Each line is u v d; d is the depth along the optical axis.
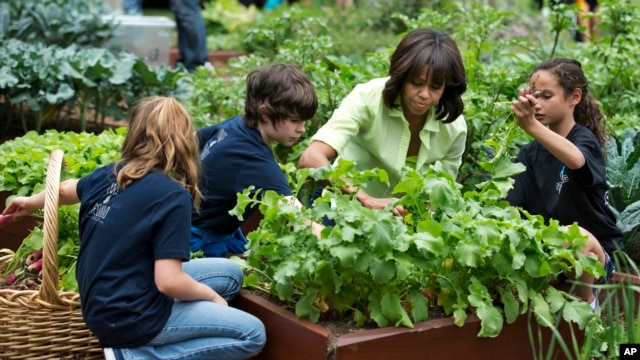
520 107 3.70
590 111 4.27
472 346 3.35
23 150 4.71
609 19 6.38
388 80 3.99
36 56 6.59
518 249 3.28
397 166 4.21
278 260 3.34
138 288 3.16
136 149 3.28
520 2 11.78
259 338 3.29
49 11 7.91
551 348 3.21
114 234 3.18
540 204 4.18
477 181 5.21
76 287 3.73
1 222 3.71
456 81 3.91
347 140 4.10
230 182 3.77
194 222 3.95
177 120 3.31
